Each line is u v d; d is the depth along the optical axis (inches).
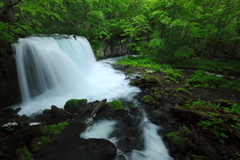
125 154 135.2
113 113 207.5
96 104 224.4
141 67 553.3
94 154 128.5
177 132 160.2
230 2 600.4
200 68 566.3
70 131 161.3
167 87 331.6
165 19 495.2
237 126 149.7
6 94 217.2
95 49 624.4
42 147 132.3
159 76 425.7
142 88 321.4
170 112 213.2
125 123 186.5
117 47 812.0
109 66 556.4
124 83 356.2
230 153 127.4
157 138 159.5
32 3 283.9
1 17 299.4
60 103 240.4
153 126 181.9
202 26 683.4
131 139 155.5
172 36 596.4
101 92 296.4
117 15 856.9
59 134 152.8
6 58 214.5
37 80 266.4
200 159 117.7
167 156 133.7
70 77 330.3
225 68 543.5
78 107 210.5
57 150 131.1
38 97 261.6
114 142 151.4
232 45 835.4
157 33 679.1
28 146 134.3
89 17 593.3
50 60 295.0
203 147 129.6
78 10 629.0
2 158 119.3
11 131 154.8
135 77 401.7
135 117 204.8
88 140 146.0
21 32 291.3
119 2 713.0
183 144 137.4
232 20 644.1
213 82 359.9
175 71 505.4
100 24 691.4
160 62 625.6
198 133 159.6
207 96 284.4
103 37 693.9
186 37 630.5
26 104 235.3
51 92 282.5
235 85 343.9
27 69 250.2
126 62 622.8
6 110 200.1
